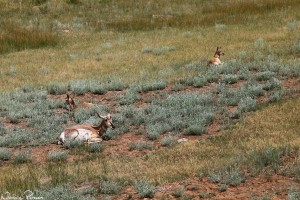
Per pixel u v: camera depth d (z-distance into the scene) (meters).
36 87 65.88
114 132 46.69
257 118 45.94
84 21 113.94
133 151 42.31
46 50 91.62
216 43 84.50
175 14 117.88
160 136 45.75
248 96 53.62
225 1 125.88
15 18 113.88
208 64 68.38
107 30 106.75
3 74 74.38
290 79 59.06
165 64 73.56
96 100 59.66
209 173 32.69
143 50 83.88
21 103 58.66
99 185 32.47
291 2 113.88
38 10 120.44
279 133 40.88
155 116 49.78
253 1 120.25
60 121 52.16
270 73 60.41
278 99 51.31
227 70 64.50
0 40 94.81
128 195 30.44
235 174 31.73
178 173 33.72
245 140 40.53
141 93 60.31
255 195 28.97
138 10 122.06
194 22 105.56
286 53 71.38
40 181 34.44
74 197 29.45
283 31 87.44
